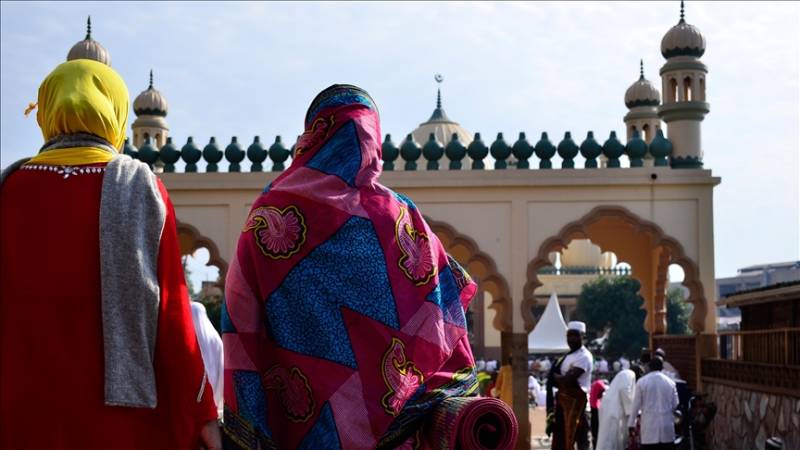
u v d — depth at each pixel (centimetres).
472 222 901
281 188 258
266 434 246
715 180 890
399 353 250
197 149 920
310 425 245
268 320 252
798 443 654
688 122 916
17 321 213
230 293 253
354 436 242
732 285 6078
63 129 230
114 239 217
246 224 257
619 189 896
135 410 215
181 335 221
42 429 210
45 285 213
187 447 219
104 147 232
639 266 1101
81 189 220
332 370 246
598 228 1103
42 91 238
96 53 941
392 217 259
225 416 249
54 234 216
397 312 252
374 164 264
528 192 900
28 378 211
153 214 223
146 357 217
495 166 909
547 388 740
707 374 889
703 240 891
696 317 893
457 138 920
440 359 257
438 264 270
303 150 265
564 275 4703
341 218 253
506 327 891
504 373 890
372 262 253
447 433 241
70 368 212
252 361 249
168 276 223
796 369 667
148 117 1099
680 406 866
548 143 903
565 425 712
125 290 216
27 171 222
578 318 4334
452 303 271
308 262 250
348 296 249
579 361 719
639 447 855
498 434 242
